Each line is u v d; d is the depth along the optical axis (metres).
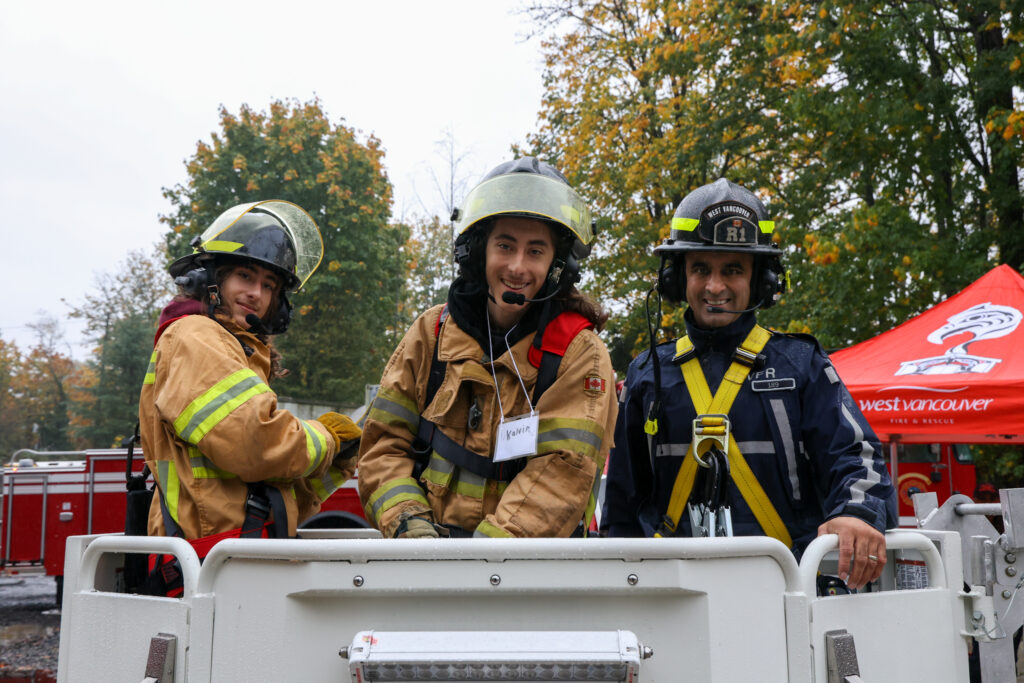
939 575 2.17
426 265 22.72
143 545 2.02
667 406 2.63
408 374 2.52
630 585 1.76
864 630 1.94
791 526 2.47
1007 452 11.51
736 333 2.60
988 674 3.27
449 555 1.77
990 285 7.29
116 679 2.03
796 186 15.59
